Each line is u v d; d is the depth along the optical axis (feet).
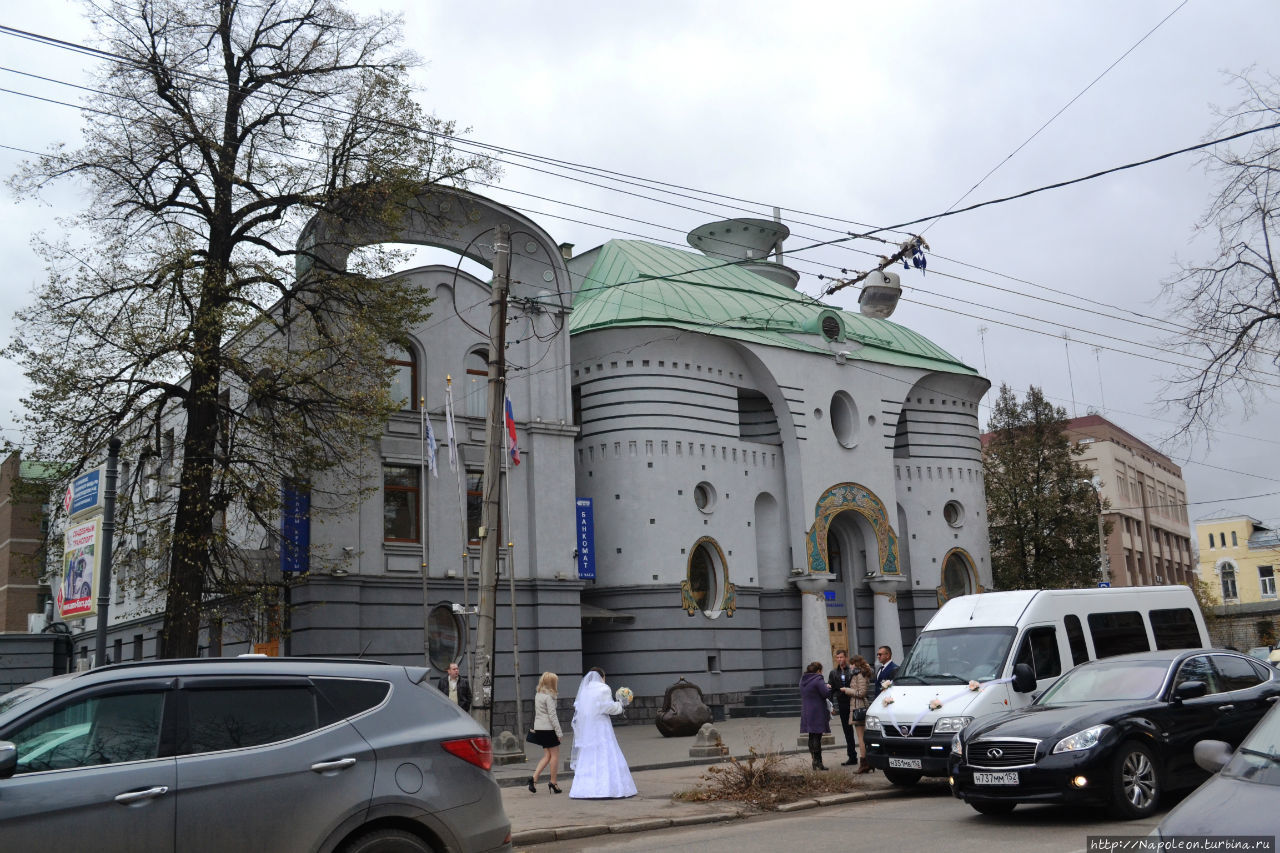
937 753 52.80
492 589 57.26
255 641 88.28
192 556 78.64
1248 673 47.93
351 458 86.58
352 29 85.71
